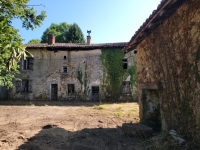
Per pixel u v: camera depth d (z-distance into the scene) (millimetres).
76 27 36625
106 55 19250
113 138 5441
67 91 19531
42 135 5785
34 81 19922
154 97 6973
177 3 3990
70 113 10414
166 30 4863
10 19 5195
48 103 16609
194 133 3621
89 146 4754
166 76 4875
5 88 19953
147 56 6375
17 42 2438
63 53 19969
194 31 3643
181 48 4141
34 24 8391
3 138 5414
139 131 5305
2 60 2957
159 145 3893
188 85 3852
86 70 19422
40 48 20047
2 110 11742
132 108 12445
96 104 15648
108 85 18859
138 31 5727
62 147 4691
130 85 18531
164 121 5059
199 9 3475
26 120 8367
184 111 3984
